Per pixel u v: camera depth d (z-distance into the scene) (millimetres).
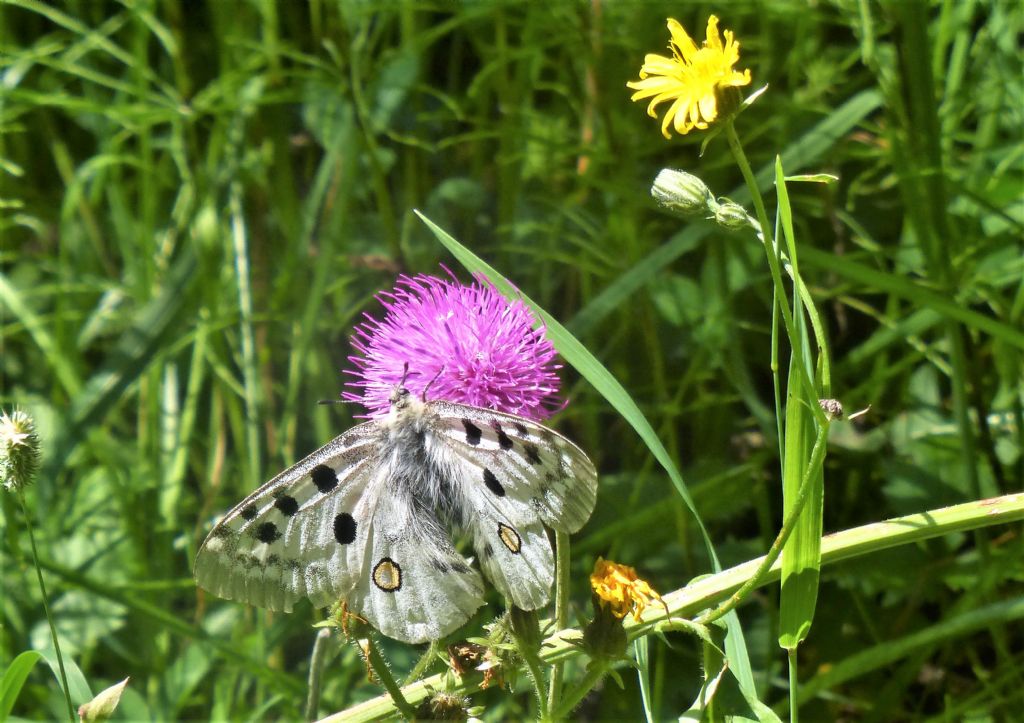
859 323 602
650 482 576
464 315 470
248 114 619
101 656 560
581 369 443
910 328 540
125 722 535
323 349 604
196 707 556
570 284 615
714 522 578
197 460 619
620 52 612
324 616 552
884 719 528
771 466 583
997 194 553
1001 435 552
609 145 598
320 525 435
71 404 575
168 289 587
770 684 523
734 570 434
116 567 567
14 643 547
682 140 610
